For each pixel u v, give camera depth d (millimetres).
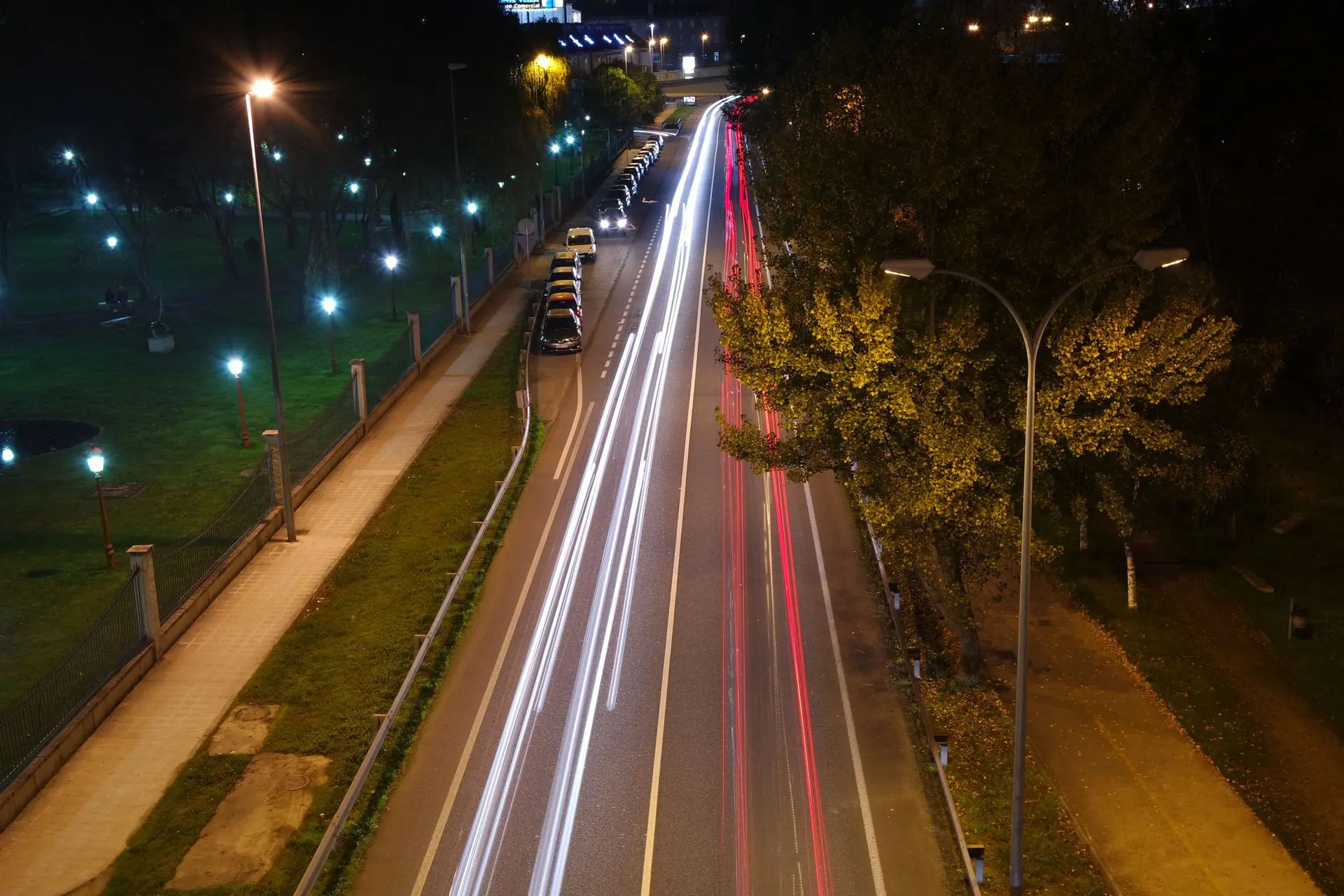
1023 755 18672
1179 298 22641
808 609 28828
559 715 24359
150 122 57250
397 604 28609
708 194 88625
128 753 22750
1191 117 38969
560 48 99688
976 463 23078
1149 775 23188
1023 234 23234
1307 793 22781
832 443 25203
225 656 26328
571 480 37094
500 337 54000
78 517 33500
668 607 28938
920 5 65750
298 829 20609
